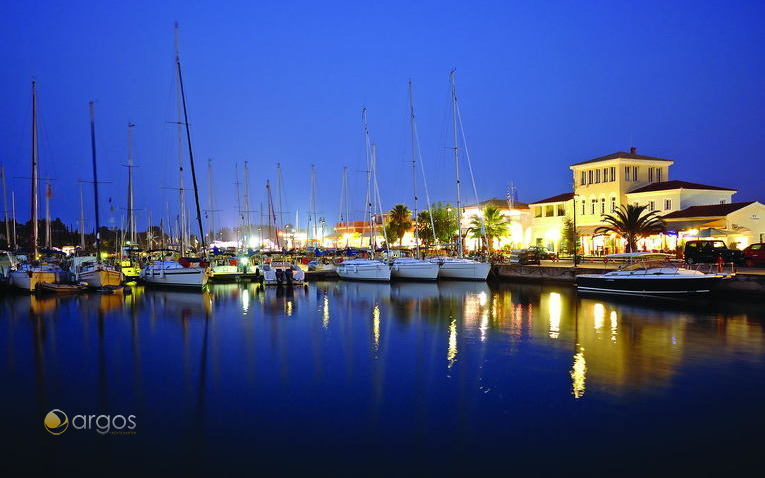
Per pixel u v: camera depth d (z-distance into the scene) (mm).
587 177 69750
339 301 41750
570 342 24422
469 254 71312
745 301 35188
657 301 37031
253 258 69562
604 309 34031
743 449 12945
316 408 15977
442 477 11812
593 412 15383
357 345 24594
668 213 60281
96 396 17375
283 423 14852
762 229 54000
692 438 13578
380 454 12898
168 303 41469
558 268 50469
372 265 57562
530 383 18156
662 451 12883
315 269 63188
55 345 25281
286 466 12383
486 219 77812
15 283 48812
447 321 30906
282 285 54406
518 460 12508
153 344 25359
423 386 18000
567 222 68500
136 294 48094
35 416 15617
